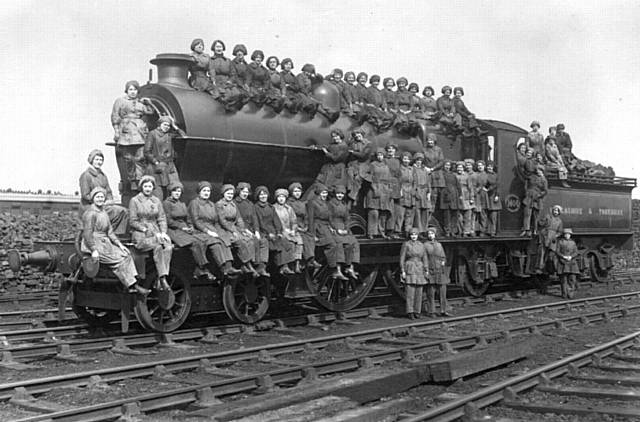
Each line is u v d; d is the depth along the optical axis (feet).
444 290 49.47
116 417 23.20
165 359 33.14
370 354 32.42
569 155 72.43
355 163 48.80
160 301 38.50
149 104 41.91
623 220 77.56
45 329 39.17
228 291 41.52
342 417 22.74
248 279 42.80
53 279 62.39
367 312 49.44
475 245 58.29
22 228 62.59
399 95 58.29
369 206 49.98
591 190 72.59
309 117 47.80
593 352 32.42
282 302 50.29
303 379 28.63
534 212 62.39
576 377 28.71
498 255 60.90
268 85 46.55
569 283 63.98
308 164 47.32
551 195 66.59
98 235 36.11
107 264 35.99
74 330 40.37
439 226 56.44
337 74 53.01
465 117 60.18
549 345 38.29
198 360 31.12
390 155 51.37
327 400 24.73
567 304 54.49
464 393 27.43
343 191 46.85
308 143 47.09
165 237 37.78
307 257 44.60
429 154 55.16
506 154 61.41
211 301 41.78
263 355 32.99
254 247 41.78
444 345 35.81
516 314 49.85
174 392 25.12
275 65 47.96
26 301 54.03
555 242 61.72
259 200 43.80
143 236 37.19
